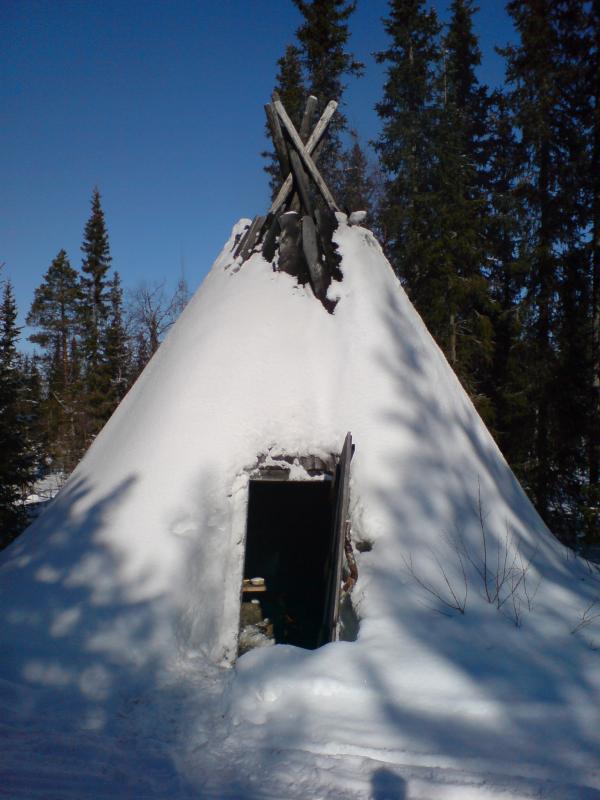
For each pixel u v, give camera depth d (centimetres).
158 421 561
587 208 1582
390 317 641
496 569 501
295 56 2027
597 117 1516
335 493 536
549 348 1617
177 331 699
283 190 686
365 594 463
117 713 359
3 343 1764
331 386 586
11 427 1558
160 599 443
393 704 348
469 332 1862
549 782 274
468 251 1794
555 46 1591
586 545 1427
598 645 415
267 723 340
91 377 2995
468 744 310
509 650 400
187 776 290
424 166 1966
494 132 2442
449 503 536
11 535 1475
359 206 2291
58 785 281
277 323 620
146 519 492
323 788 275
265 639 723
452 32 2434
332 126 2066
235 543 505
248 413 555
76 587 449
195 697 379
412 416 577
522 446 1655
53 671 391
